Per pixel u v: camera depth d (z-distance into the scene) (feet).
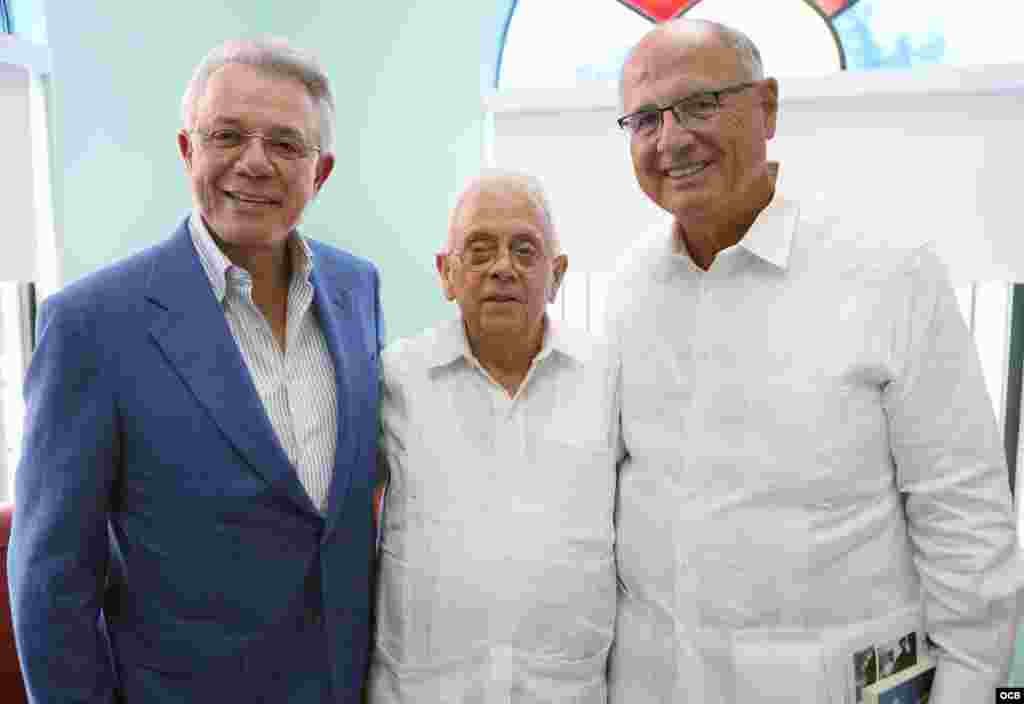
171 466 3.33
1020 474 7.55
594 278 8.19
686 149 3.52
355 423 3.74
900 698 3.59
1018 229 6.79
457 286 3.85
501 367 4.03
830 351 3.58
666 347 3.98
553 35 8.25
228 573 3.43
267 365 3.62
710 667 3.76
